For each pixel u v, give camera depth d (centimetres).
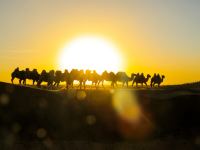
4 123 5369
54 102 5978
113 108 6038
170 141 5406
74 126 5569
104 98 6359
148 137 5525
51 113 5716
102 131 5553
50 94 6197
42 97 6050
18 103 5781
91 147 5175
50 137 5303
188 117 5866
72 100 6159
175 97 6372
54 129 5450
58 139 5284
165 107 6069
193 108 6028
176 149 5259
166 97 6519
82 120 5700
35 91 6200
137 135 5544
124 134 5538
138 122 5781
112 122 5722
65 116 5722
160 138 5497
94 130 5553
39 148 5044
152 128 5688
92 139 5369
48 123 5522
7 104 5722
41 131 5353
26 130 5331
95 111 5919
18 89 6169
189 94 6625
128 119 5825
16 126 5359
